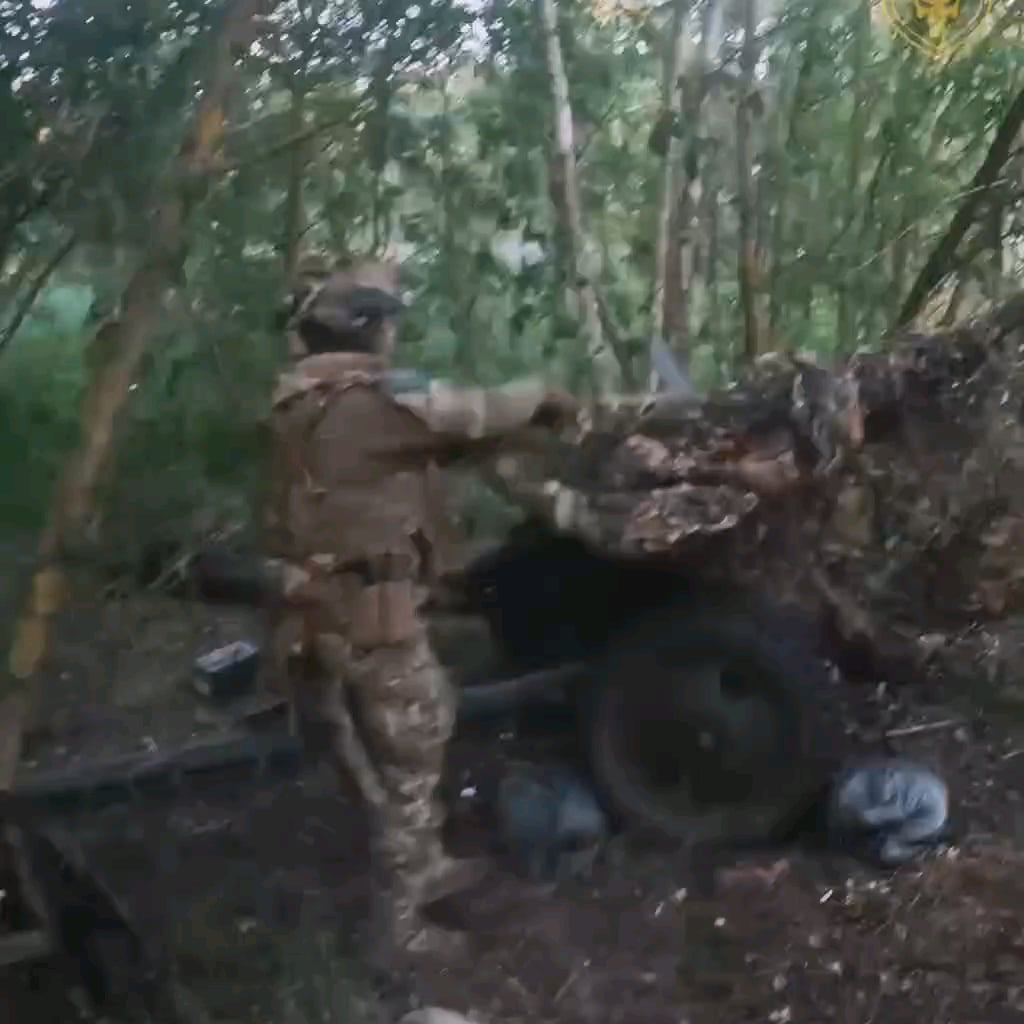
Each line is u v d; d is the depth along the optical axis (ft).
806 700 12.77
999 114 21.52
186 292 13.89
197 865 11.50
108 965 9.91
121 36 12.10
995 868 12.44
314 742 11.83
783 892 12.05
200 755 12.98
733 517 12.76
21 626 9.55
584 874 12.35
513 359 19.07
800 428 13.41
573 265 19.48
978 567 14.79
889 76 21.80
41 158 12.37
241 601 13.66
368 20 15.90
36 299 14.02
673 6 20.97
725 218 22.39
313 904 11.06
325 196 17.02
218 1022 9.77
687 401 13.47
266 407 13.03
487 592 12.83
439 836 11.59
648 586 13.07
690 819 12.83
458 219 18.80
